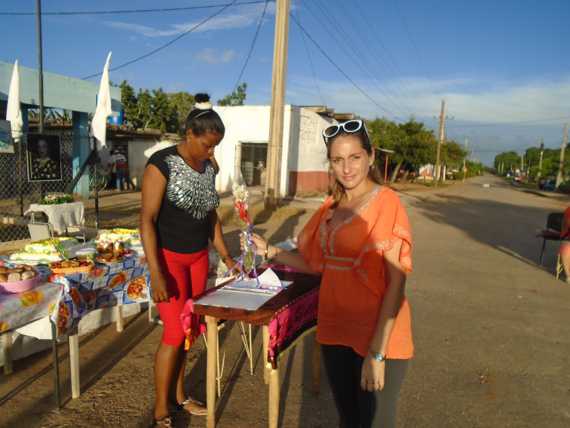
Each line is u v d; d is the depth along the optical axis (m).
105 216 11.89
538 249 10.55
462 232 12.77
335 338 2.04
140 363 3.84
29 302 2.84
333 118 25.11
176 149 2.74
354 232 1.96
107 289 3.49
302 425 3.10
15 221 8.79
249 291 2.74
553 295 6.68
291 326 2.58
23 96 12.96
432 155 37.88
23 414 3.03
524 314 5.72
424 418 3.27
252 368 3.86
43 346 3.95
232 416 3.16
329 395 3.52
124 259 3.62
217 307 2.45
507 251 10.10
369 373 1.83
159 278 2.62
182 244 2.75
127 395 3.34
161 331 4.52
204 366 3.90
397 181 43.28
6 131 9.22
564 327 5.30
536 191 43.12
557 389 3.79
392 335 1.94
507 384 3.84
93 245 4.30
